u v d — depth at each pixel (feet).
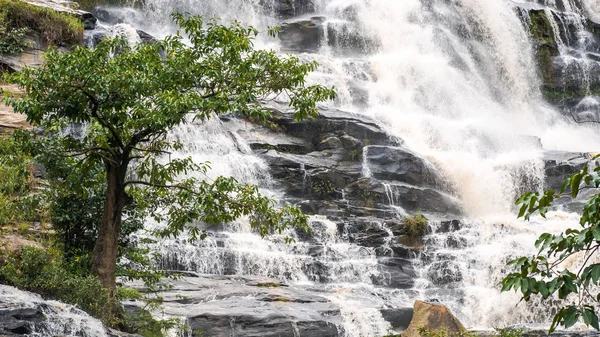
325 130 108.37
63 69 49.44
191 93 50.26
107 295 52.31
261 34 142.51
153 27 134.21
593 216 23.98
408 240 90.48
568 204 110.01
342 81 128.47
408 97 135.23
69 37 101.50
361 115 113.60
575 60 161.48
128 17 131.23
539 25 165.48
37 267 53.36
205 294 67.82
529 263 25.22
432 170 107.65
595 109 158.61
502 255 88.17
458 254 88.99
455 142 123.24
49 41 98.63
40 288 52.29
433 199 103.65
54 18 99.96
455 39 154.40
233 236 83.51
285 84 54.90
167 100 48.98
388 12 150.41
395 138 111.55
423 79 139.13
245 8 143.64
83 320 49.06
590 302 80.28
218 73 53.01
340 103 126.41
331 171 101.24
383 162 105.50
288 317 64.18
